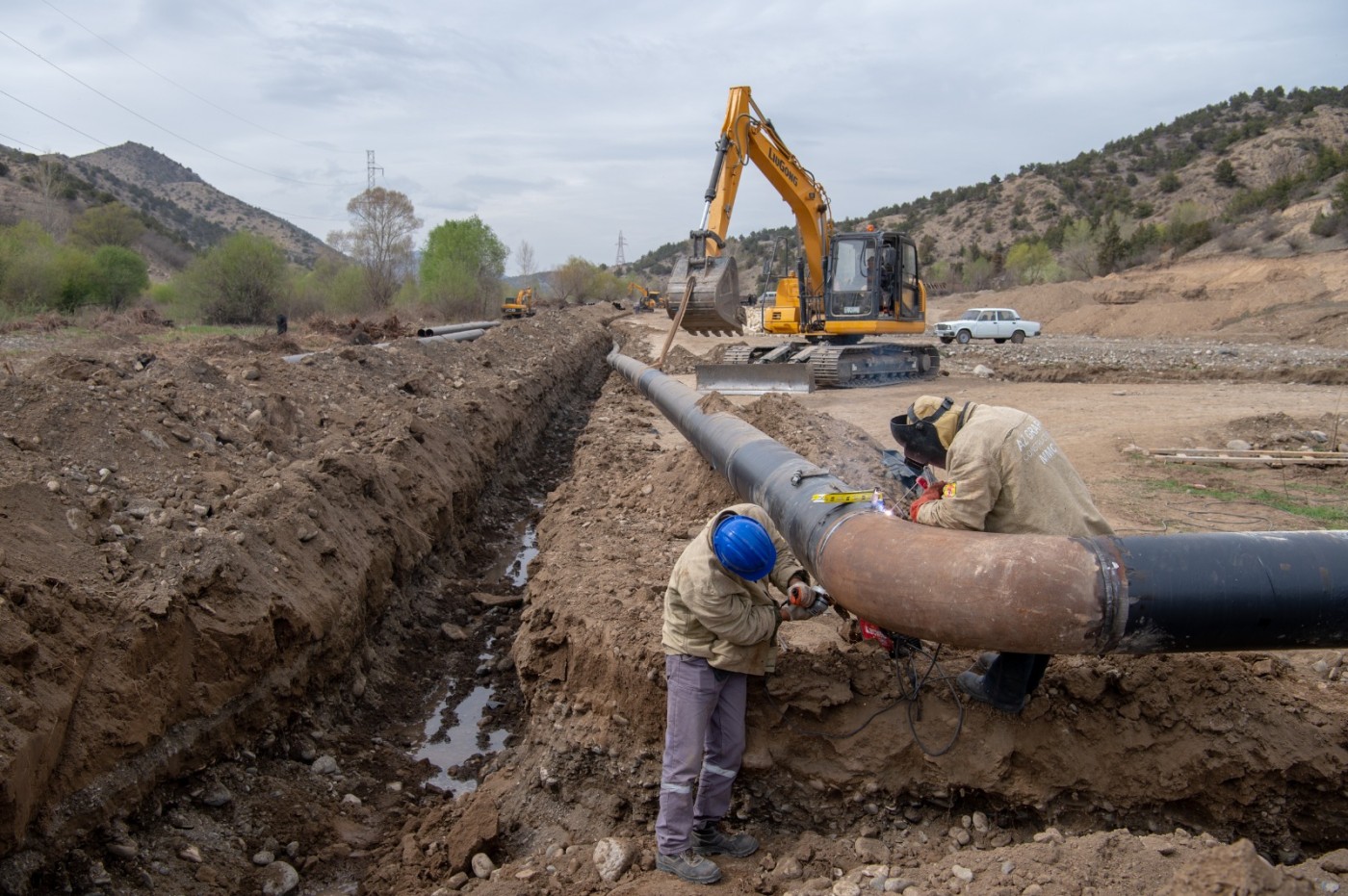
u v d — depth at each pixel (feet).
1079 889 10.57
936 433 13.67
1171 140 358.64
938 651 14.49
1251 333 109.09
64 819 12.16
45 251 94.48
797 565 13.71
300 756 17.07
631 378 65.92
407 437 29.68
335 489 22.56
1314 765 13.79
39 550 14.48
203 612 15.57
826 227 62.23
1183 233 173.99
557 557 21.07
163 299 117.91
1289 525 24.90
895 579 12.43
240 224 513.04
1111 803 14.15
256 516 19.12
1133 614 11.19
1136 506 27.12
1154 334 120.57
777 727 14.79
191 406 24.97
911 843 14.05
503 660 22.45
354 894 14.08
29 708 11.78
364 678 20.24
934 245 323.78
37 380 20.59
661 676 15.12
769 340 113.29
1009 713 13.96
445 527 28.86
